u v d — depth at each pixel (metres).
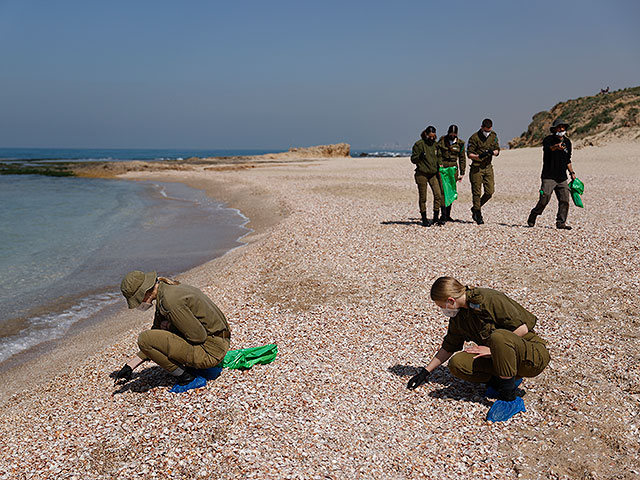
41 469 3.81
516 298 6.96
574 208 14.64
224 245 13.56
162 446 3.95
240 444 3.89
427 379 4.95
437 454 3.84
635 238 9.87
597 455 3.72
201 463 3.72
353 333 6.11
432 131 11.52
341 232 11.79
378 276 8.32
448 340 4.57
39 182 36.53
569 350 5.32
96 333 7.65
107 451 3.96
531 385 4.71
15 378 6.28
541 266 8.28
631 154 34.00
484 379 4.47
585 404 4.32
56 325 8.13
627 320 5.98
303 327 6.35
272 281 8.53
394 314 6.68
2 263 11.76
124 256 12.45
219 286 8.77
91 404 4.79
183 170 45.47
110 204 22.88
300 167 44.88
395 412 4.39
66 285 10.14
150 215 19.33
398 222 12.85
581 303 6.61
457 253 9.41
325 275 8.49
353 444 3.96
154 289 4.57
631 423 4.03
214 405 4.44
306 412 4.35
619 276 7.56
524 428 4.08
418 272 8.41
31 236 14.95
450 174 11.75
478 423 4.19
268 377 4.93
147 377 5.21
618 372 4.77
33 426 4.55
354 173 34.62
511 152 44.81
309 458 3.77
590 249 9.13
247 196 23.69
